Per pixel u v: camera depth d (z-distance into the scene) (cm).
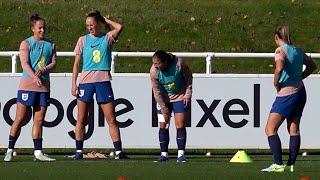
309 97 4916
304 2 9450
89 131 4859
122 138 4906
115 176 3403
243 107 4925
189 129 4916
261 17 9056
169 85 4091
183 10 9200
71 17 8875
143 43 8431
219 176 3425
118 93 4903
